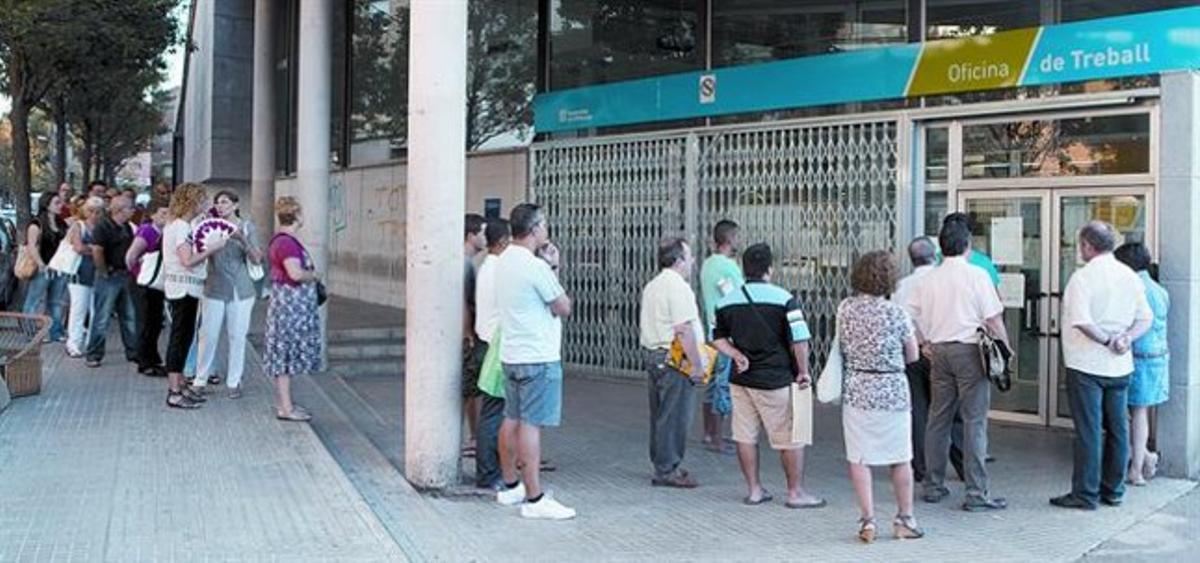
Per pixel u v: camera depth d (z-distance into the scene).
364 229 18.91
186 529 5.94
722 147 12.17
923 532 6.59
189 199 9.34
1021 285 10.24
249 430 8.45
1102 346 7.07
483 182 15.20
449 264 7.23
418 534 6.24
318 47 12.39
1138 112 9.54
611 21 14.11
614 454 8.80
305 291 8.80
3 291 13.74
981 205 10.50
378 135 18.66
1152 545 6.40
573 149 13.61
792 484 7.13
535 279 6.60
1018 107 10.08
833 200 11.30
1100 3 10.36
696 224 12.34
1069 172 9.98
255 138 19.58
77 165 49.56
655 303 7.59
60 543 5.64
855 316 6.38
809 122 11.47
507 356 6.70
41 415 8.88
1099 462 7.15
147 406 9.33
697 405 10.83
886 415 6.31
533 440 6.69
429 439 7.22
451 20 7.09
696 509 7.06
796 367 6.98
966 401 7.13
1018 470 8.35
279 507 6.40
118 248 11.42
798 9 12.36
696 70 13.23
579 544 6.19
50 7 17.77
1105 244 7.14
